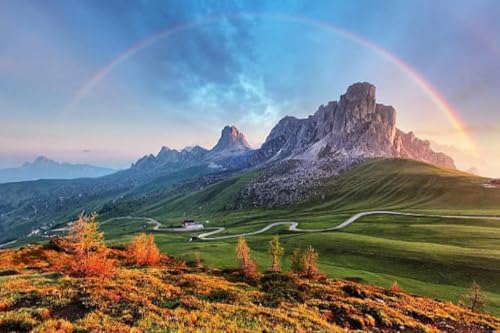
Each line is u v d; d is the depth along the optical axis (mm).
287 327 21516
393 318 27625
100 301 22719
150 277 33000
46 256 57094
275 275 42062
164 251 123125
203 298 27969
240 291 31766
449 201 199250
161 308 22688
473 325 29266
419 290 65500
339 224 164000
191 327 19297
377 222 156625
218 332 19031
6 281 28672
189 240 165125
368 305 30406
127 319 19875
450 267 76312
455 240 104312
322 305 29547
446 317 30531
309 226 169250
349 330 23688
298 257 65000
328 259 96312
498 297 60312
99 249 40750
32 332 16922
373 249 97312
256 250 118188
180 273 39875
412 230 124500
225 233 182875
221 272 46406
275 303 28547
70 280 28734
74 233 38469
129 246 69375
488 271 71562
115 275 33000
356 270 81062
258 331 20156
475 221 135250
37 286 26328
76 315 20297
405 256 87000
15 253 55719
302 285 36906
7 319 18297
